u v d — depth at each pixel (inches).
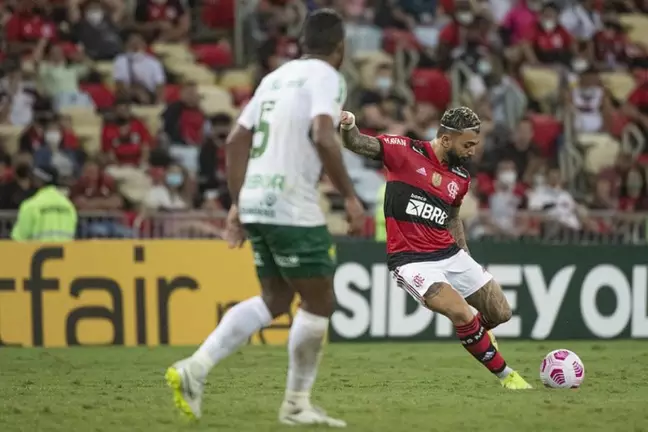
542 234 2224.4
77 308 1737.2
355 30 2822.3
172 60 2719.0
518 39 2883.9
